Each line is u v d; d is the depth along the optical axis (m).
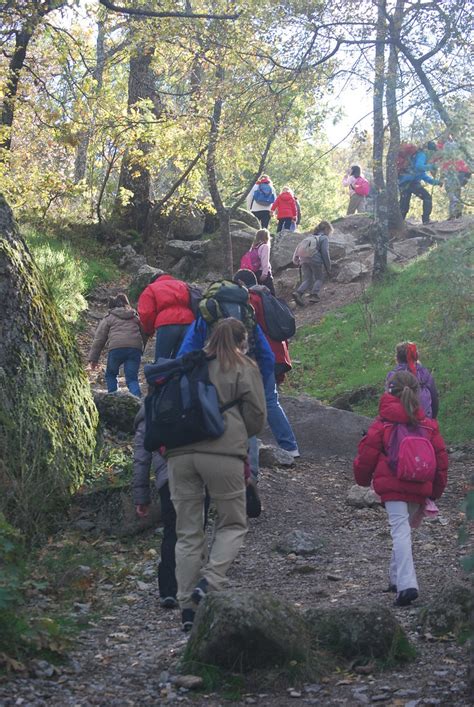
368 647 4.59
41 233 21.58
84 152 29.39
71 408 8.52
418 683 4.20
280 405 10.77
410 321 15.03
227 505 5.10
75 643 5.02
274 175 37.25
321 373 14.41
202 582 5.00
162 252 24.45
